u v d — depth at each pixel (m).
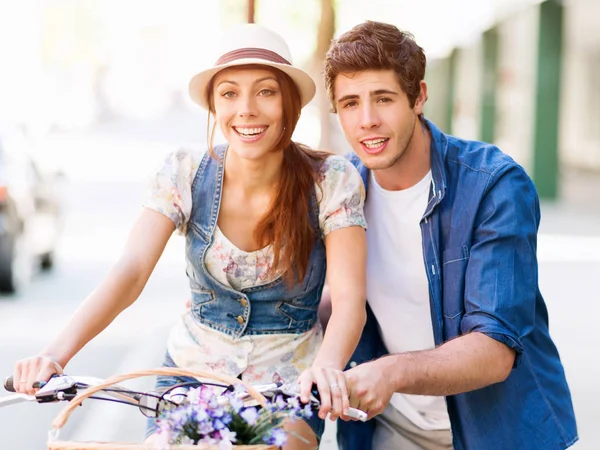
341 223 3.39
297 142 3.59
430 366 3.00
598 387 7.41
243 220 3.41
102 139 57.72
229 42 3.27
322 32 10.91
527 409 3.46
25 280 12.80
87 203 24.81
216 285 3.42
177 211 3.44
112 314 3.23
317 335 3.53
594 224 17.80
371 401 2.84
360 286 3.32
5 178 12.28
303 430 3.15
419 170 3.63
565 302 10.78
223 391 2.84
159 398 2.81
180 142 55.72
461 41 28.47
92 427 6.95
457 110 34.34
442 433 3.88
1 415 7.29
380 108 3.49
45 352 3.00
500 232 3.38
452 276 3.49
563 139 35.66
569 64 35.25
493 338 3.16
